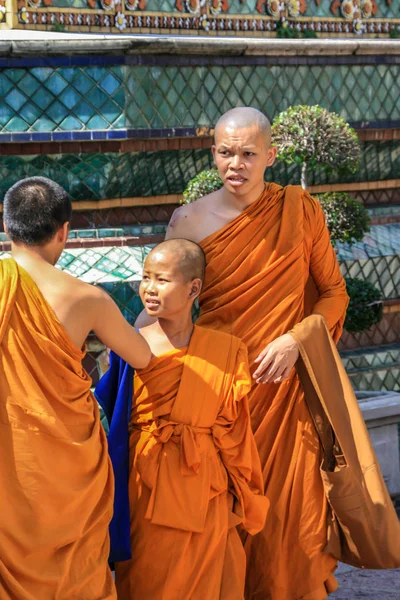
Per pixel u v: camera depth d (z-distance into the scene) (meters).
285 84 8.98
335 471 5.28
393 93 9.84
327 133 7.59
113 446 4.72
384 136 9.87
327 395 5.27
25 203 4.20
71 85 7.80
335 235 8.03
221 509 4.76
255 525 4.99
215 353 4.78
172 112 8.24
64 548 4.16
